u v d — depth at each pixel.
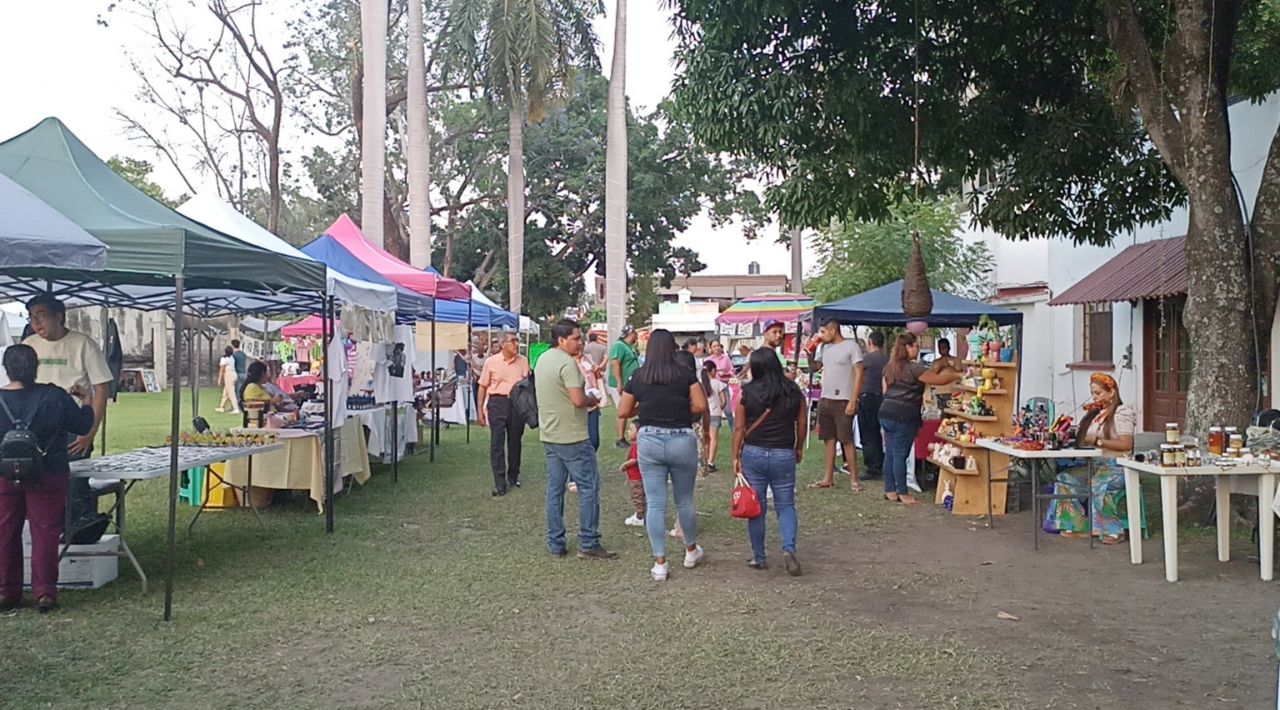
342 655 5.39
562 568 7.42
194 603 6.39
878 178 11.58
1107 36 11.34
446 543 8.36
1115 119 11.73
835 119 11.19
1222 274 8.59
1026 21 11.62
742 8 10.27
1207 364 8.64
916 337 10.45
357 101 26.52
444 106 33.22
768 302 18.30
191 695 4.78
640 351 26.23
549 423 7.66
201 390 32.88
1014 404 9.71
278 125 28.11
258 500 9.98
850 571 7.32
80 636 5.68
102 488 7.14
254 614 6.16
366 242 14.04
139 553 7.88
